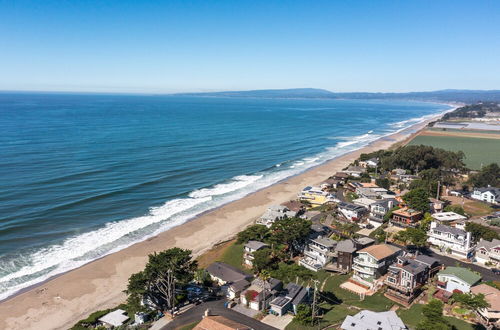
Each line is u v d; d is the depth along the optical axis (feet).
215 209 293.84
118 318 151.02
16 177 333.01
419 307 154.20
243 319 148.66
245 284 170.30
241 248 221.05
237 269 190.80
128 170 380.58
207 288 175.94
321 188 341.82
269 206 301.02
